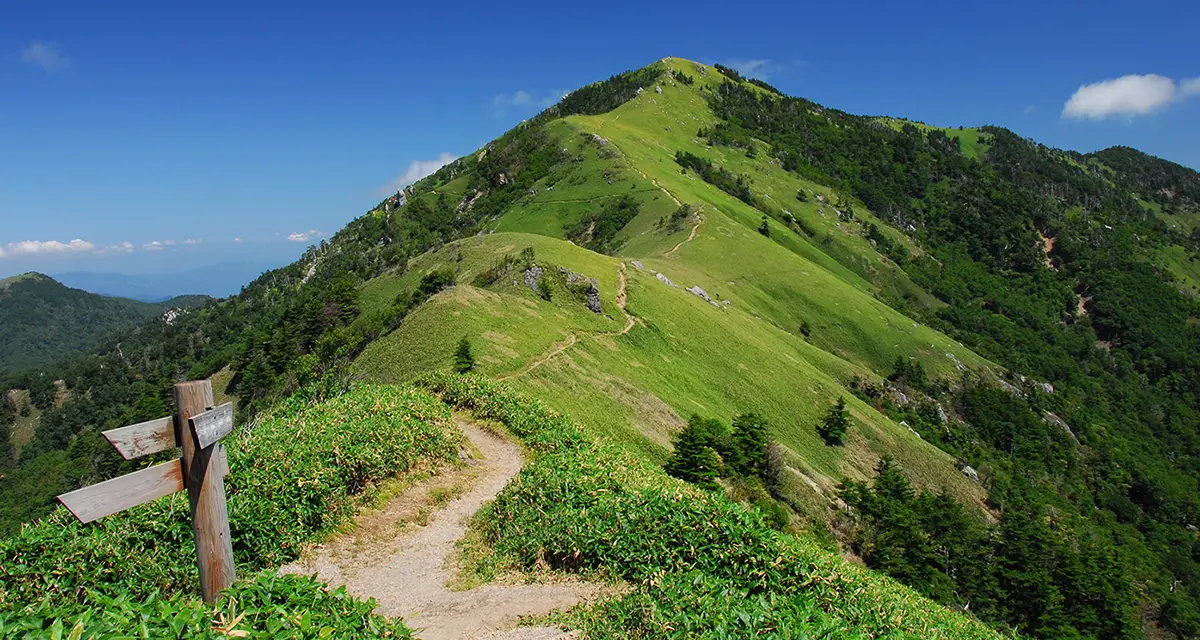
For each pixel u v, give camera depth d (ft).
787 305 481.05
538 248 360.89
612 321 287.07
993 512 311.06
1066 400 549.13
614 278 340.18
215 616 30.78
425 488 72.02
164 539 49.34
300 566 54.29
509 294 270.87
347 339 277.03
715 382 287.89
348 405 83.25
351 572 54.39
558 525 57.88
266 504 55.11
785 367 330.34
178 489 31.86
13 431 612.70
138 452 29.78
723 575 50.90
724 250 520.42
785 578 50.57
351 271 629.51
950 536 236.02
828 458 280.51
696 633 39.68
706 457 175.42
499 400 106.73
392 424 77.05
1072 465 441.68
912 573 191.01
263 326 554.46
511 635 44.01
